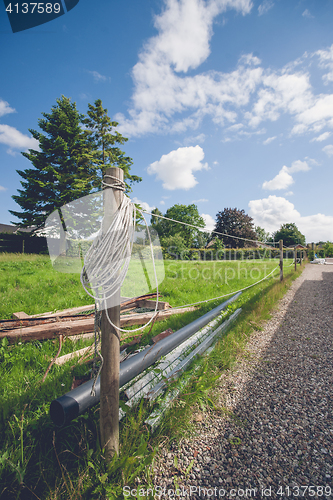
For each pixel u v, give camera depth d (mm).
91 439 1751
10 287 6457
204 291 6977
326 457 1821
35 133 23281
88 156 23062
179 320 4223
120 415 1888
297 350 3752
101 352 1552
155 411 2029
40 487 1480
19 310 4539
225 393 2621
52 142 22656
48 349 3098
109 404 1570
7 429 1816
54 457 1644
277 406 2416
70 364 2771
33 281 7172
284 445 1940
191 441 1974
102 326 1539
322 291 8789
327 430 2092
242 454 1857
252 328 4637
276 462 1785
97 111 25750
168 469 1720
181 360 2807
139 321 4035
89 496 1440
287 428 2123
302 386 2764
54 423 1670
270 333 4508
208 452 1873
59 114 24219
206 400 2449
